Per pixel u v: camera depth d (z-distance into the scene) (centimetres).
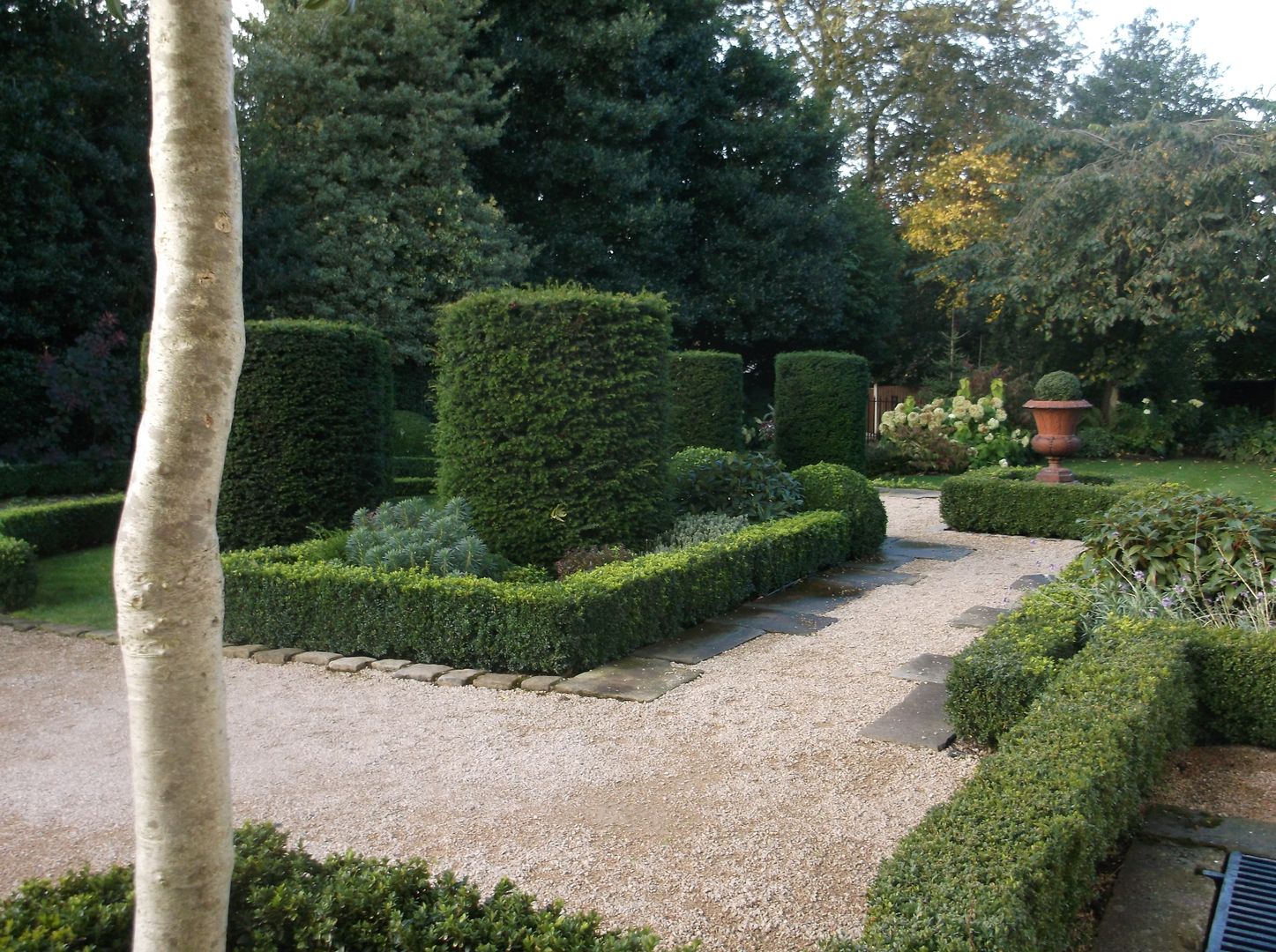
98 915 207
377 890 221
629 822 338
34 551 752
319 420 720
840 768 385
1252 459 1931
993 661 408
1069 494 1013
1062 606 504
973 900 213
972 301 2175
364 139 1670
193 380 167
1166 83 2648
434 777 383
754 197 2044
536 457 688
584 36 1747
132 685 168
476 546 625
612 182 1806
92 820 351
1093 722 320
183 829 171
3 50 1341
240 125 1574
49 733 443
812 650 566
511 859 313
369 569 575
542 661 511
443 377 727
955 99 2577
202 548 171
